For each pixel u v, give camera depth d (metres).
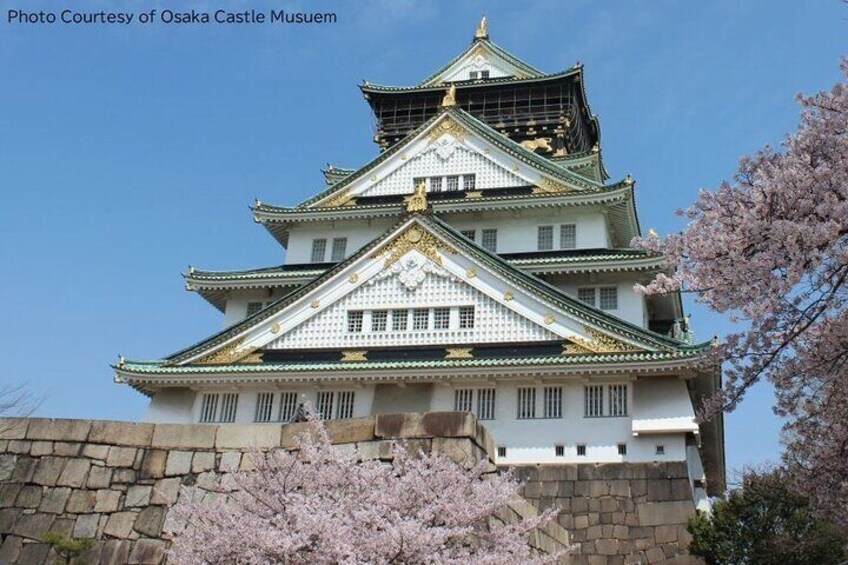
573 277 39.19
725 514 26.42
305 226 46.31
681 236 17.03
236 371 34.16
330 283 37.06
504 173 45.78
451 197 45.19
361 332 35.81
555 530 21.11
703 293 16.61
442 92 56.78
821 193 15.69
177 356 36.06
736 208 16.72
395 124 57.41
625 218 43.41
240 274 42.78
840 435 18.72
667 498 29.05
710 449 40.41
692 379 31.94
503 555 12.66
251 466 15.84
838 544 24.61
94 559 16.42
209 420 34.59
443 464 13.63
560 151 53.34
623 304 38.28
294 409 34.03
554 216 43.06
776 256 15.60
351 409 33.56
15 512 17.12
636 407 30.84
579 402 31.59
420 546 11.33
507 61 57.81
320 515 11.45
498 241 43.16
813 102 16.58
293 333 36.41
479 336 34.53
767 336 16.75
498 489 13.56
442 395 32.97
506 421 31.88
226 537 11.88
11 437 17.86
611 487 29.77
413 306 35.84
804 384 17.69
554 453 30.84
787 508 25.56
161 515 16.89
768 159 16.88
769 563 24.95
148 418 35.16
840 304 16.02
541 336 33.75
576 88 55.41
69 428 17.95
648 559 28.22
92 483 17.38
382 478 13.09
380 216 44.91
